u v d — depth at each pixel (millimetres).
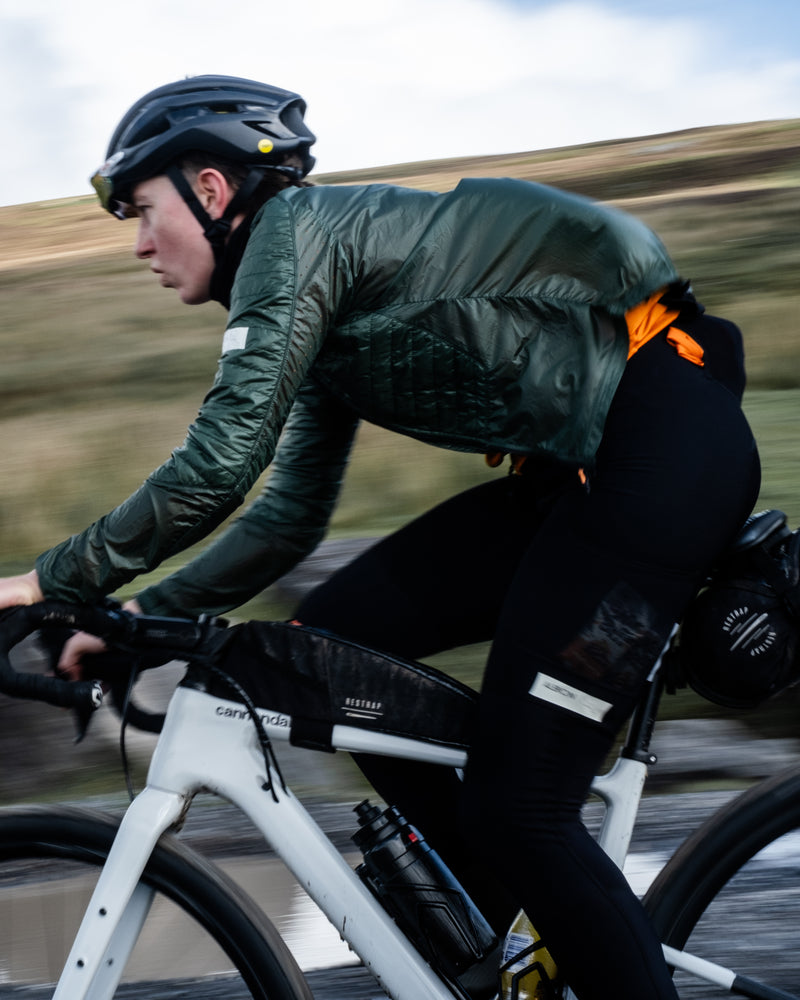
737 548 1369
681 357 1381
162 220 1411
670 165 31375
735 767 2578
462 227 1345
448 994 1363
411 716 1363
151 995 1479
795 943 1456
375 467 5203
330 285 1295
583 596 1304
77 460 6320
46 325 13695
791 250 13469
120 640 1324
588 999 1343
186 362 10562
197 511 1229
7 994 1455
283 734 1357
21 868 1449
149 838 1349
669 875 1476
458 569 1569
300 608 1622
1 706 2965
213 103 1364
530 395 1321
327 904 1359
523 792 1304
